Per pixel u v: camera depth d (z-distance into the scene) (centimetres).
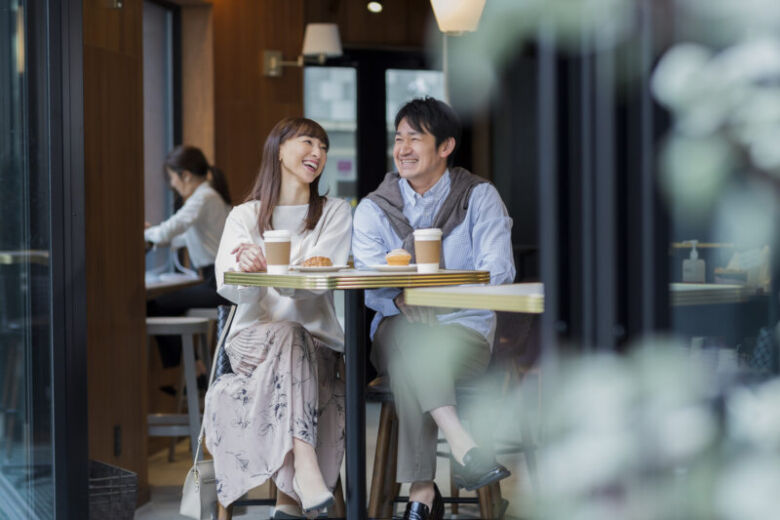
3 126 287
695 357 66
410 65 732
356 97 726
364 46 723
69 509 282
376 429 541
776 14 55
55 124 281
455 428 258
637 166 67
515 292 187
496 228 305
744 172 57
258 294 288
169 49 654
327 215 304
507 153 666
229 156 676
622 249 71
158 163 635
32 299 285
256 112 686
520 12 64
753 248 58
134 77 408
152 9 627
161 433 447
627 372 66
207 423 286
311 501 269
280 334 284
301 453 276
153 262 620
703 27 59
